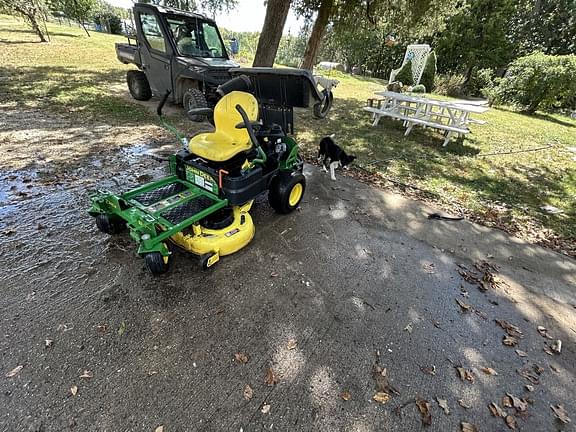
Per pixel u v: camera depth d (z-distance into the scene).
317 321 2.29
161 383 1.78
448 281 2.86
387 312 2.45
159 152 4.87
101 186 3.73
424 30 10.57
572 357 2.23
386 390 1.87
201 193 2.90
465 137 7.95
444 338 2.27
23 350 1.87
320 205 3.96
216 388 1.79
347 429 1.66
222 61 7.03
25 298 2.21
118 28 27.14
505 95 14.05
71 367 1.81
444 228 3.73
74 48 14.27
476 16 20.00
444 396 1.88
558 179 5.61
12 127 5.21
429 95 15.54
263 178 3.11
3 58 10.47
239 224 2.92
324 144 4.81
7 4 13.57
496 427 1.75
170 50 6.50
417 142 7.08
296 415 1.70
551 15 20.58
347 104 10.50
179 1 9.61
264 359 1.98
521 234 3.77
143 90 7.58
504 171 5.79
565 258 3.38
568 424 1.81
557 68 12.44
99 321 2.10
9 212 3.09
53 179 3.79
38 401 1.64
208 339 2.07
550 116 13.27
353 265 2.94
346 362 2.02
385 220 3.78
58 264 2.53
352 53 24.72
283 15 7.35
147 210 2.56
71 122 5.79
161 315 2.20
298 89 3.14
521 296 2.78
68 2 19.53
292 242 3.17
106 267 2.55
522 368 2.11
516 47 20.62
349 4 9.48
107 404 1.65
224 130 2.90
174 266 2.64
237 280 2.59
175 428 1.58
